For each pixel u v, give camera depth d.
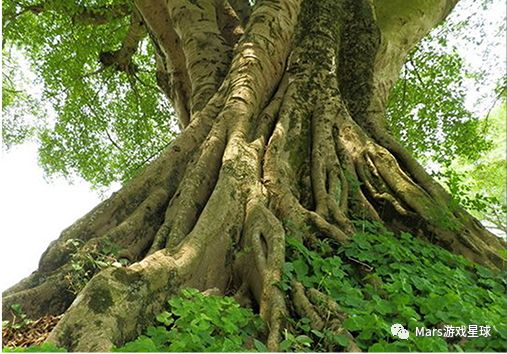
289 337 3.14
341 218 4.91
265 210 4.41
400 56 7.93
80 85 13.12
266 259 4.01
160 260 3.76
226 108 5.50
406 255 4.52
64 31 12.30
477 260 5.00
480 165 12.66
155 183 5.07
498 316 3.80
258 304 3.88
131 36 11.38
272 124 5.74
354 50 7.07
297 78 6.27
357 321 3.32
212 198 4.43
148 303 3.55
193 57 7.23
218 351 2.95
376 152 5.80
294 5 6.80
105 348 3.07
